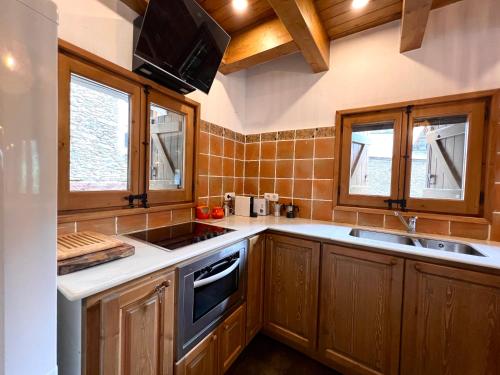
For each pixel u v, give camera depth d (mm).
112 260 957
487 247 1319
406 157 1706
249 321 1602
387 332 1321
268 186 2336
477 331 1105
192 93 1859
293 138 2197
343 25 1809
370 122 1846
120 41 1313
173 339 1046
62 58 1087
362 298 1394
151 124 1539
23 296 533
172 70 1392
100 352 772
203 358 1204
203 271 1211
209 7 1622
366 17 1715
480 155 1490
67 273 820
